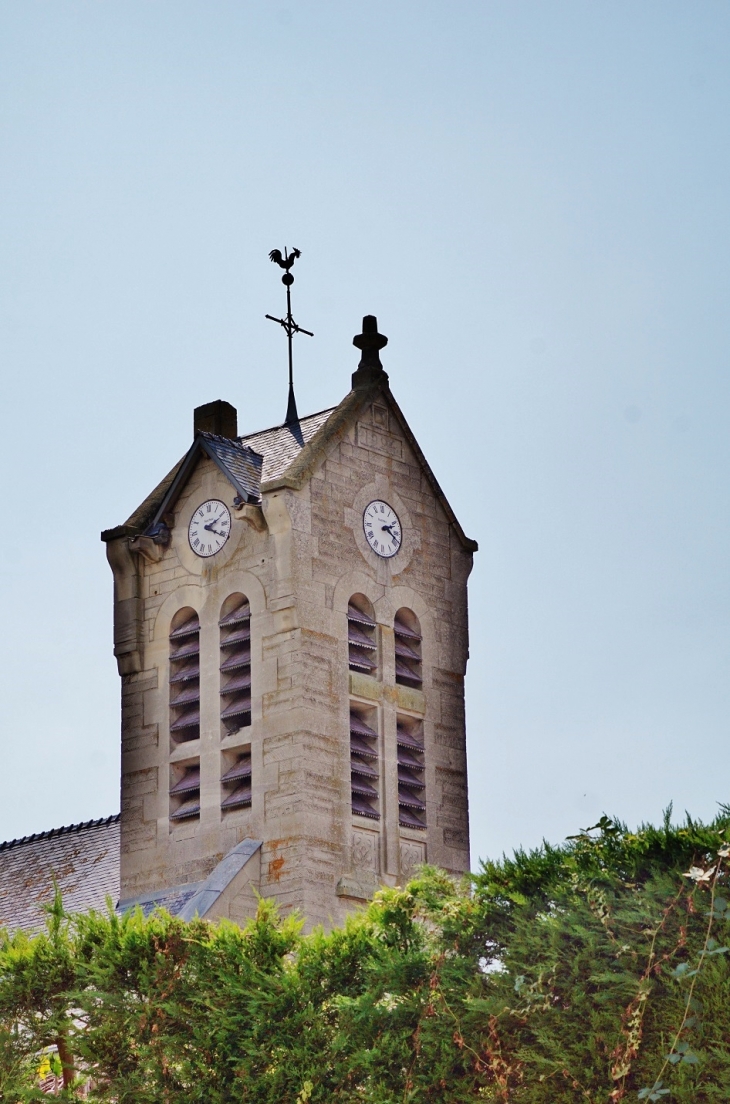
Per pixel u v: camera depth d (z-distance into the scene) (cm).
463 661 5309
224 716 4975
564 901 3017
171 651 5131
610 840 3047
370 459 5203
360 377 5288
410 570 5234
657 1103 2848
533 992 2970
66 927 3562
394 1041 3120
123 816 5078
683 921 2875
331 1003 3266
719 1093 2778
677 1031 2859
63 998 3456
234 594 5031
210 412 5375
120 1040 3384
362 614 5100
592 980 2928
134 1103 3331
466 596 5375
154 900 4897
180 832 4966
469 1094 3027
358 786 4928
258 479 5147
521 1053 2964
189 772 5044
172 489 5206
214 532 5109
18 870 5459
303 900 4691
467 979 3077
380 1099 3078
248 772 4897
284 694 4866
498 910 3103
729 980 2841
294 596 4897
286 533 4941
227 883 4672
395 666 5122
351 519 5103
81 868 5309
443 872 3297
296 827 4750
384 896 3328
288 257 5566
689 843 2948
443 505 5375
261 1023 3275
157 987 3391
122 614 5212
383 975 3158
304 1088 3166
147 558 5216
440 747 5172
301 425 5328
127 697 5172
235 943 3406
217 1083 3309
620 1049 2864
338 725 4912
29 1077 3438
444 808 5128
